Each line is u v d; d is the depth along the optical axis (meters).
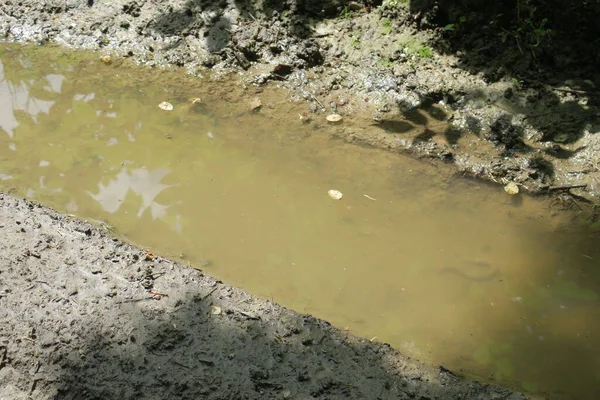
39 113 4.39
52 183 4.10
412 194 4.10
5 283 3.67
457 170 4.17
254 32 4.61
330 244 3.93
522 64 4.40
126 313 3.61
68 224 3.88
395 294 3.80
